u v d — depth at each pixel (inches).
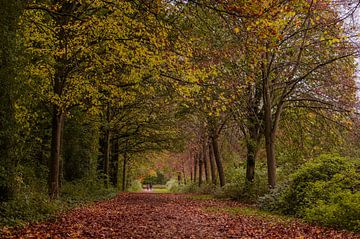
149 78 669.9
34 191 559.5
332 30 627.2
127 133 1369.3
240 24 424.2
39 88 626.2
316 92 747.4
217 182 1536.7
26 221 422.6
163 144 1429.6
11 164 461.1
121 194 1234.0
